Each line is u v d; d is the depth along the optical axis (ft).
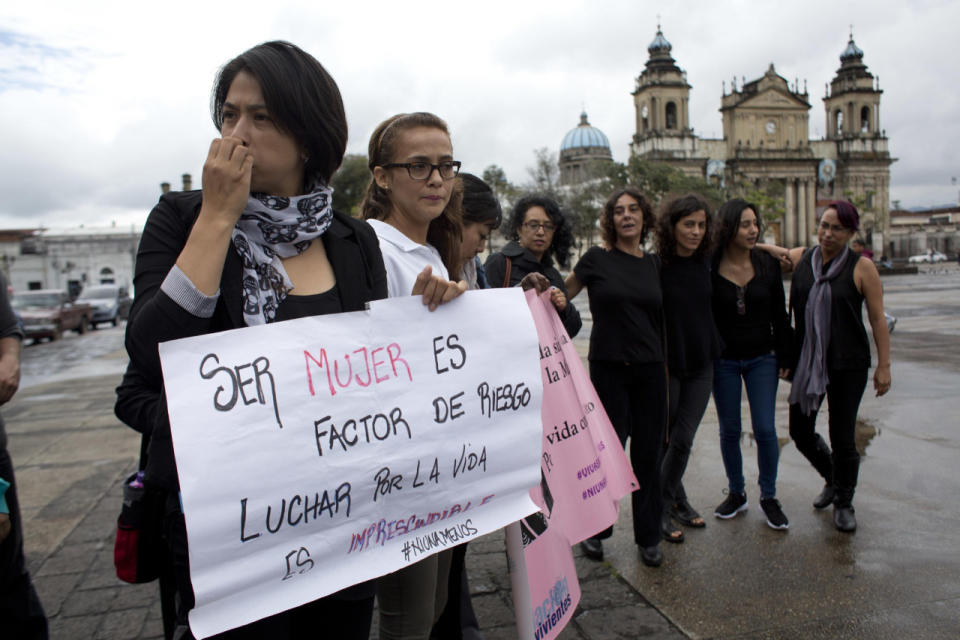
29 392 30.07
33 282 196.65
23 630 6.68
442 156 6.15
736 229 11.51
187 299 3.85
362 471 4.51
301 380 4.29
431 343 5.00
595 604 8.93
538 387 5.55
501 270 9.83
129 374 4.40
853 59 224.74
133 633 8.47
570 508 7.43
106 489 14.46
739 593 9.09
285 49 4.35
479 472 5.18
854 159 221.87
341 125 4.57
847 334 11.07
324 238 4.81
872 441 16.14
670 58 203.72
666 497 11.25
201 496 3.83
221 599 3.90
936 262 239.50
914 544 10.44
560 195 130.41
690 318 10.93
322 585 4.27
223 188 3.90
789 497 12.76
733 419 11.75
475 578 9.88
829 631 8.05
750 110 209.67
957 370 25.40
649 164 136.05
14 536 6.57
